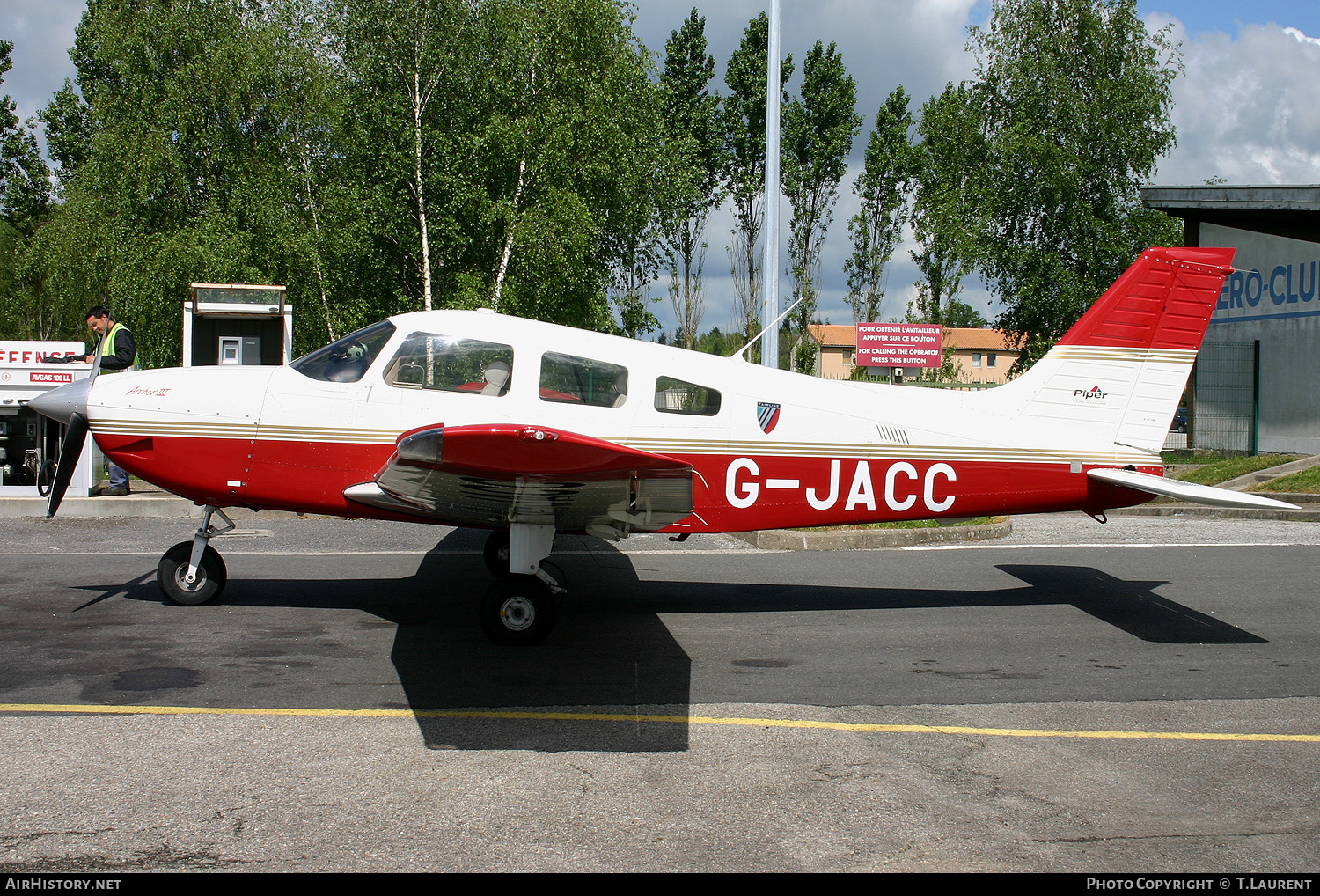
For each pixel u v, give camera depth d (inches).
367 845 110.0
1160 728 156.2
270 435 222.5
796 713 160.7
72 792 122.9
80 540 319.9
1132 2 936.3
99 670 176.6
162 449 222.7
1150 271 245.0
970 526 355.3
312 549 312.2
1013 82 952.9
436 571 277.3
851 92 1359.5
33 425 396.2
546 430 152.9
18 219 1430.9
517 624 200.5
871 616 231.9
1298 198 587.8
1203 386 666.2
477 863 106.2
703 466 229.3
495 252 717.3
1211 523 404.5
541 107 714.8
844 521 238.1
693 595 253.8
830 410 235.0
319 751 139.3
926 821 119.5
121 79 781.9
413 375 223.3
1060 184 904.9
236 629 208.2
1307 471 484.1
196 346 482.6
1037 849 112.3
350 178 724.0
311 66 724.0
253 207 689.0
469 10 711.1
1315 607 244.4
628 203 776.9
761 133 1354.6
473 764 135.6
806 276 1376.7
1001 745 147.5
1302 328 597.0
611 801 123.8
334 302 712.4
